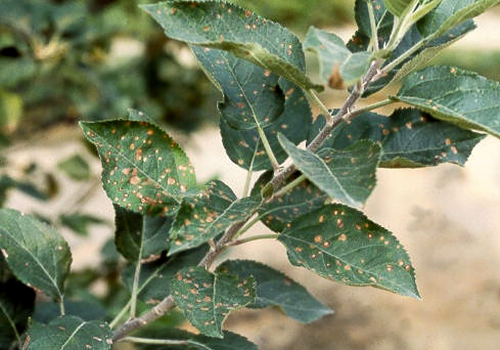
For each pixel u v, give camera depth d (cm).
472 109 63
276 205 73
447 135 69
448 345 229
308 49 57
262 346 229
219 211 64
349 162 60
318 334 238
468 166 362
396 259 66
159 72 154
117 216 77
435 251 282
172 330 76
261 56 62
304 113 75
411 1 63
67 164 149
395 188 341
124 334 73
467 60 577
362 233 67
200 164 346
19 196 263
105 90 140
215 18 65
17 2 130
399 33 66
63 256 77
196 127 162
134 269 78
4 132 140
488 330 237
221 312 66
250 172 74
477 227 301
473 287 262
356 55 59
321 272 66
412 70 66
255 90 70
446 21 64
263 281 79
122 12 141
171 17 64
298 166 59
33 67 130
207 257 70
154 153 69
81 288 144
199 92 160
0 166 144
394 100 65
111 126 68
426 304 252
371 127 71
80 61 139
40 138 149
